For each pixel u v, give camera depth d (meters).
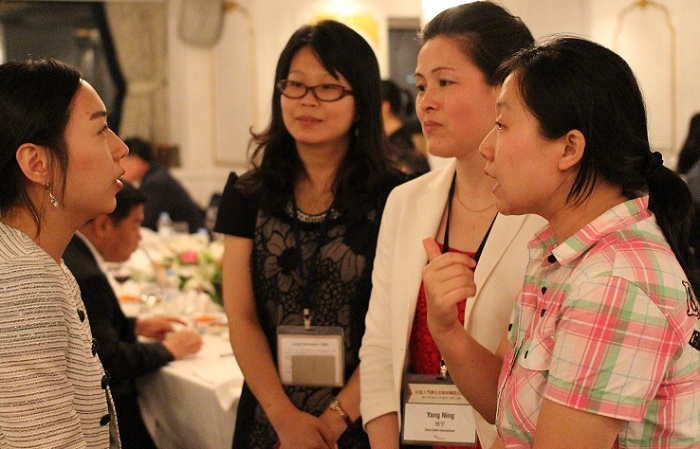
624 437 1.11
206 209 7.25
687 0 6.52
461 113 1.62
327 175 2.12
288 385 2.07
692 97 6.61
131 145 6.30
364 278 2.05
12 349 1.26
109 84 8.08
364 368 1.78
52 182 1.38
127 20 7.89
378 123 2.12
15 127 1.35
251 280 2.13
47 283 1.32
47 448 1.27
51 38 8.00
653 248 1.09
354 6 7.28
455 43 1.62
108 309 2.66
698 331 1.09
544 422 1.09
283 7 7.35
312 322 2.08
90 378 1.41
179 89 8.07
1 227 1.37
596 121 1.10
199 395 2.55
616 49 6.75
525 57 1.18
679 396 1.09
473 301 1.62
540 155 1.13
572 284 1.10
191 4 7.80
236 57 7.73
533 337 1.17
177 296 3.67
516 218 1.62
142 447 2.75
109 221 3.08
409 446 1.75
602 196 1.15
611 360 1.04
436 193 1.76
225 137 8.00
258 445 2.08
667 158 6.86
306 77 2.06
